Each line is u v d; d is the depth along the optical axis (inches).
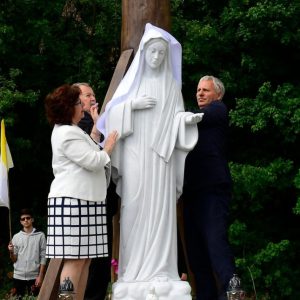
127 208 295.0
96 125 301.3
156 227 293.1
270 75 629.3
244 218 639.8
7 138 656.4
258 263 602.2
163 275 289.9
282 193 639.8
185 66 629.6
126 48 331.0
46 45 656.4
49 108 282.5
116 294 289.9
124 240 295.4
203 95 322.0
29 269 540.1
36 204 718.5
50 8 658.8
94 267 317.1
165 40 298.8
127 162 296.2
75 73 674.8
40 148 700.0
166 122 297.1
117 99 299.0
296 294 623.8
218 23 623.8
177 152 299.4
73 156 276.1
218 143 309.0
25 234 542.9
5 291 656.4
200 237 311.6
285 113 583.8
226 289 298.0
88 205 277.9
